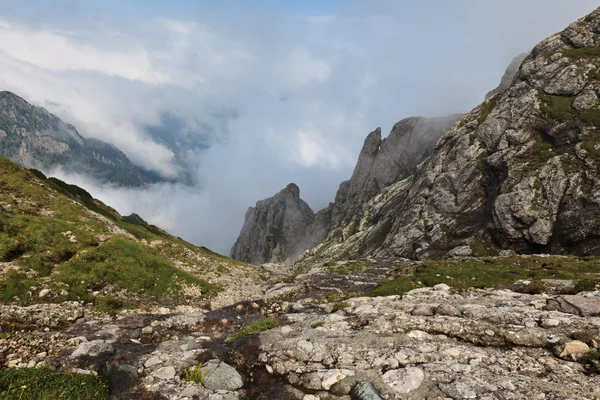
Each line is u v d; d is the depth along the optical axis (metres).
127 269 28.12
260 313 22.09
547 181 85.69
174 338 16.95
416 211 125.75
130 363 11.71
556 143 94.50
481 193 106.19
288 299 32.41
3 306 17.36
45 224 29.06
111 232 37.50
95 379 10.83
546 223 79.81
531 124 103.25
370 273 46.69
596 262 43.06
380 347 11.66
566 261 44.25
